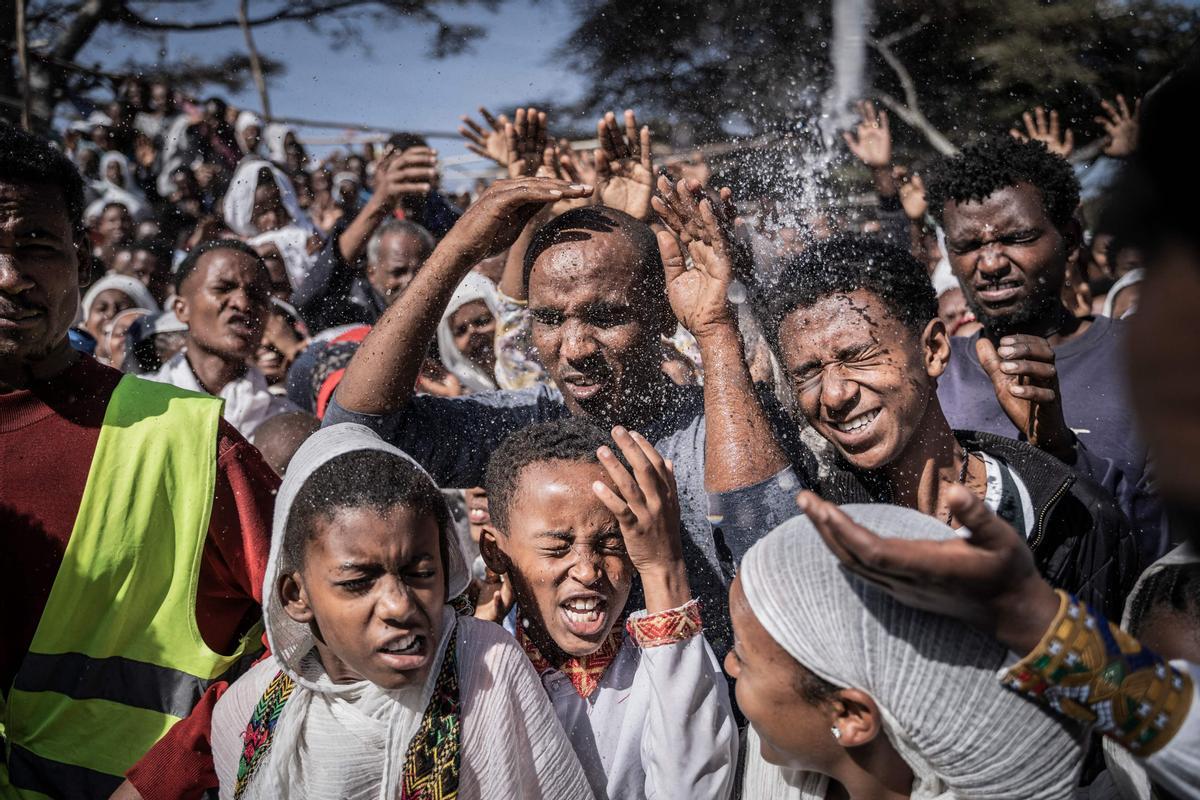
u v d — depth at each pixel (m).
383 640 1.67
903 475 2.12
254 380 3.66
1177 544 1.67
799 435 2.34
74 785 2.03
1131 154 0.87
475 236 2.20
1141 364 0.85
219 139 7.44
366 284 4.46
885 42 9.08
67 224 2.07
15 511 2.01
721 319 2.19
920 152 8.74
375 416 2.21
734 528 2.08
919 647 1.35
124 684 2.07
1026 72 8.84
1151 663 1.29
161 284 6.04
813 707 1.44
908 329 2.05
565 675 1.96
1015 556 1.23
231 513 2.14
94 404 2.11
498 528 1.97
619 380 2.32
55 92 8.67
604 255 2.29
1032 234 2.84
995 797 1.35
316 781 1.74
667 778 1.75
